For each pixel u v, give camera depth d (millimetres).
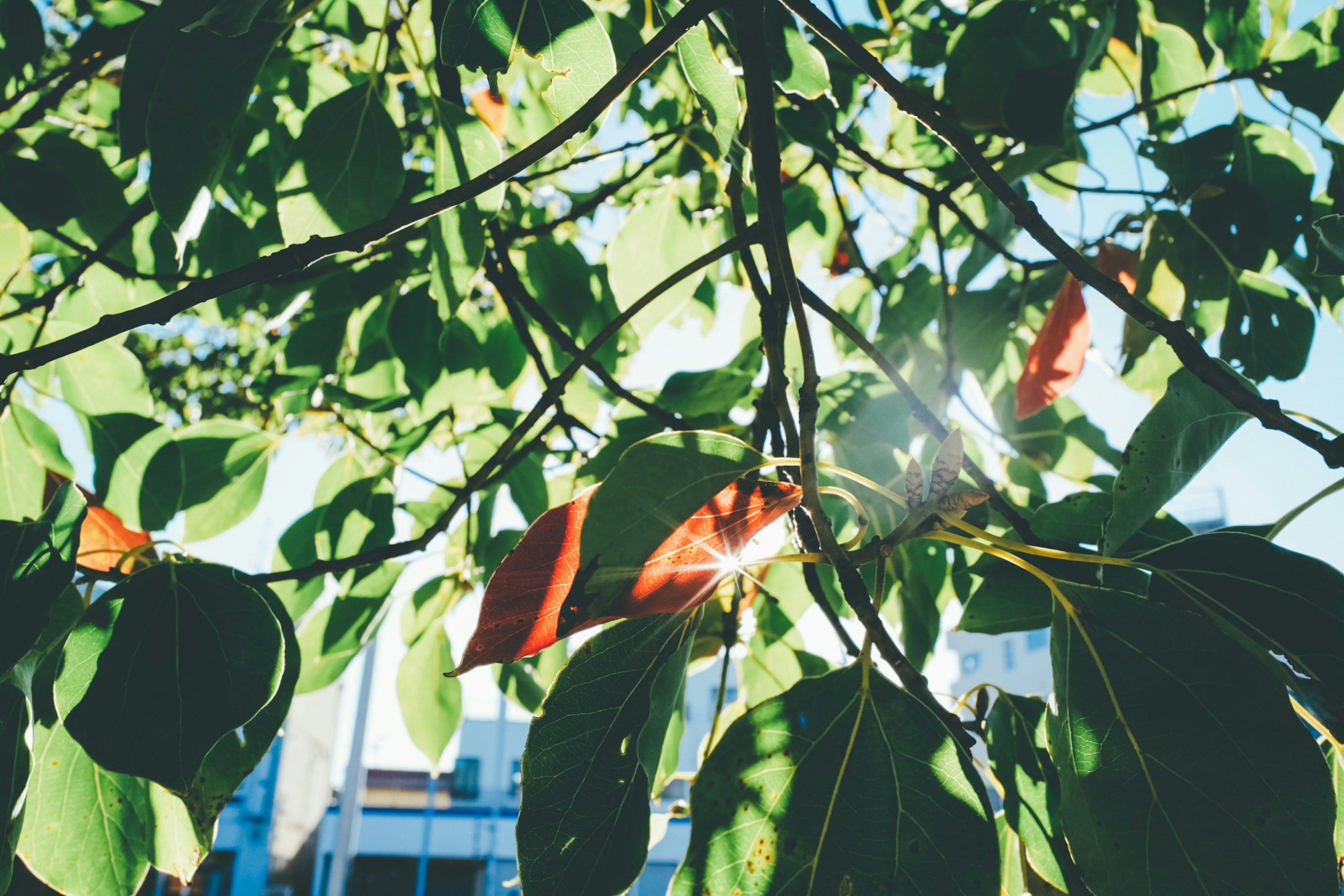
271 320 1491
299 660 885
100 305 1493
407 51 1497
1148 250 1327
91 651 727
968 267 1461
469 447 1581
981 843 601
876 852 611
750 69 680
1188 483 691
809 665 1407
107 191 1260
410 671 1522
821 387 1347
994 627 958
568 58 713
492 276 1438
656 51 548
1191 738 621
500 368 1645
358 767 13312
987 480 955
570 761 671
